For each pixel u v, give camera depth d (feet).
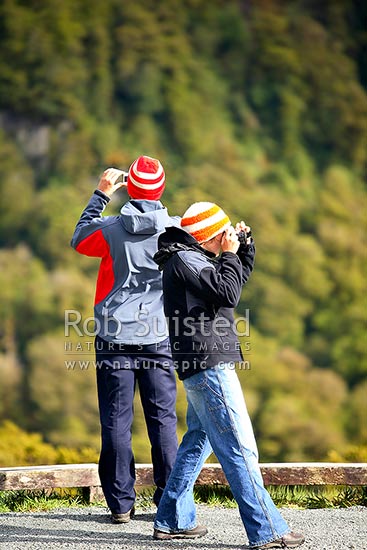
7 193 369.50
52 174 381.60
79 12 400.67
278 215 386.73
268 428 334.03
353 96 421.59
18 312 341.00
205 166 393.50
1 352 330.95
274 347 354.54
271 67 419.74
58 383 314.96
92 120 393.29
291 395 341.82
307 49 423.23
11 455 204.64
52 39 396.37
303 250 374.43
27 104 390.42
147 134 395.96
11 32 394.93
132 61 401.90
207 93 409.28
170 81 404.57
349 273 378.73
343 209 396.98
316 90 422.41
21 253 356.79
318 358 358.64
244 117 412.98
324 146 417.08
